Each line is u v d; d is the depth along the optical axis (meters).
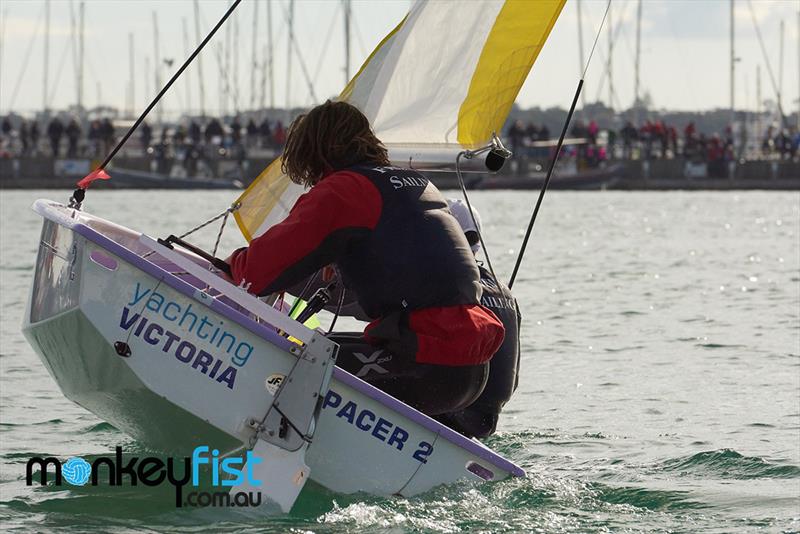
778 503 18.23
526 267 59.19
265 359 16.80
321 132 17.70
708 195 153.38
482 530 16.31
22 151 165.50
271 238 17.00
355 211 17.05
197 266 16.80
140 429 18.16
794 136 175.38
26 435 22.45
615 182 165.00
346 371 17.55
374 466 17.44
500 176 162.75
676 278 54.00
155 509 16.94
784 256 66.00
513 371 20.47
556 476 19.94
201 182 160.50
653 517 17.42
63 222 17.23
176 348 16.78
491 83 21.25
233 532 15.87
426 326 17.28
